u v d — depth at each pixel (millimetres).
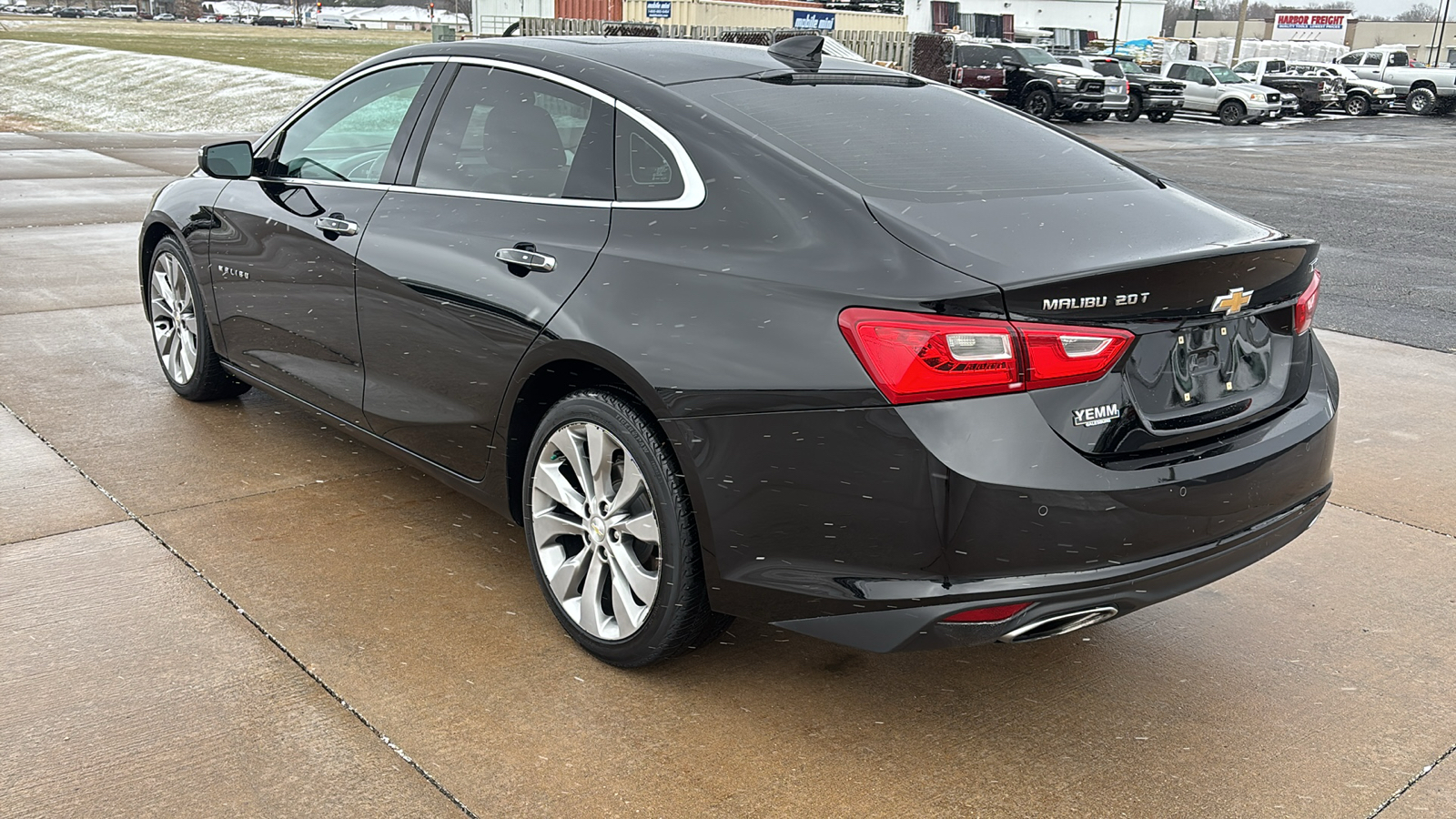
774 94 3057
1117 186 2934
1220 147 22266
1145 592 2410
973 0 49656
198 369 4625
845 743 2625
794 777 2490
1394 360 6250
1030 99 27891
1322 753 2654
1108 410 2350
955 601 2307
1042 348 2264
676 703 2764
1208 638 3199
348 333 3598
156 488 3938
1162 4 53375
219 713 2637
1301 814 2428
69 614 3053
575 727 2641
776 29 27812
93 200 10383
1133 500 2330
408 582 3328
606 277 2744
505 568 3453
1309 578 3598
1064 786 2496
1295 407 2807
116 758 2459
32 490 3871
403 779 2428
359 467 4227
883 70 3541
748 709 2752
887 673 2943
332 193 3715
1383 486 4383
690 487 2559
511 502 3197
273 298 3969
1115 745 2658
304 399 3998
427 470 3512
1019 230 2490
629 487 2723
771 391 2396
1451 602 3447
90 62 34875
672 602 2668
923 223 2463
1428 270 9172
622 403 2715
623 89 2979
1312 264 2834
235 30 98438
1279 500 2664
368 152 3662
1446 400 5516
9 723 2564
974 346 2232
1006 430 2254
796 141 2781
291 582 3293
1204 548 2492
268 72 29375
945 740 2656
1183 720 2777
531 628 3092
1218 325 2572
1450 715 2832
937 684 2902
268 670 2828
